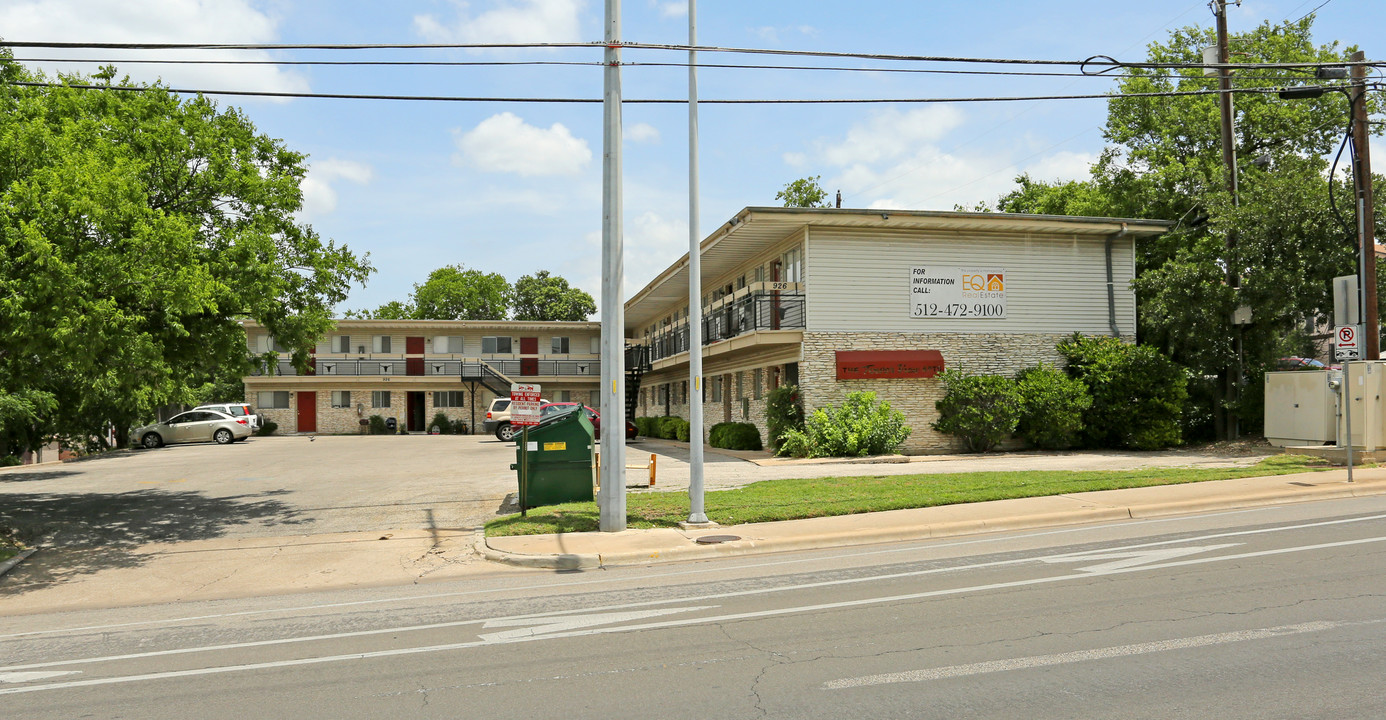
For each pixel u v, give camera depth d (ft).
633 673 19.27
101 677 20.63
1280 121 96.37
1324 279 69.62
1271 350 78.43
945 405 80.89
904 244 83.25
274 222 54.03
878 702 16.70
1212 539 33.40
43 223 35.73
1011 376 84.89
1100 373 81.66
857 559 33.32
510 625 24.47
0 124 38.81
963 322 84.12
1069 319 86.69
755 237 87.92
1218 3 78.07
